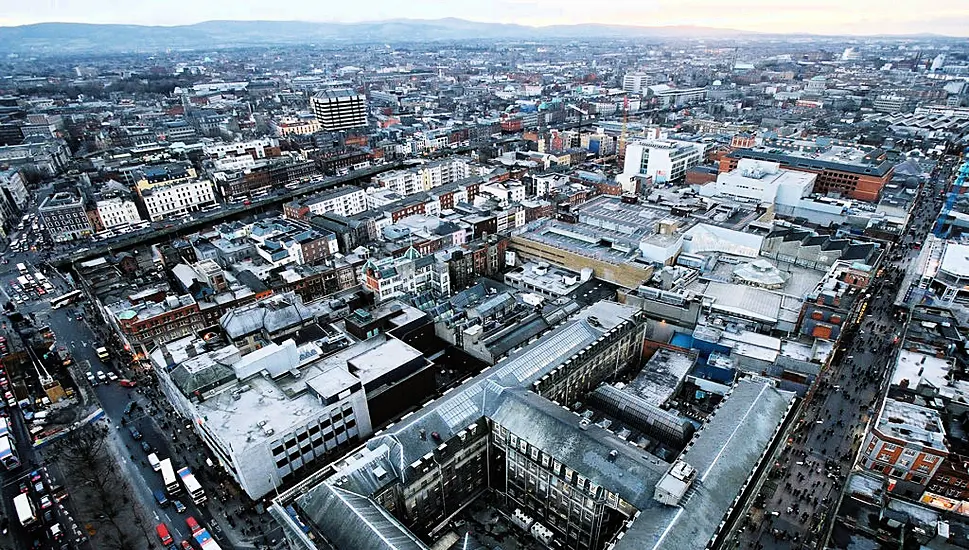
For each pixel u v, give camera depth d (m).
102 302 189.50
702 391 148.00
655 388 144.88
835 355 161.38
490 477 122.50
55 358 169.62
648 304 170.38
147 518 116.12
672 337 164.50
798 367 143.00
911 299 184.88
